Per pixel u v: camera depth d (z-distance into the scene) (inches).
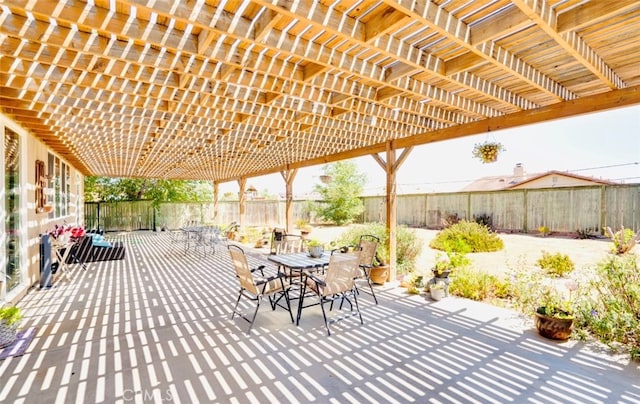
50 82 119.6
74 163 347.3
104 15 72.7
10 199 167.9
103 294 184.4
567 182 529.0
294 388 93.8
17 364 106.0
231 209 632.4
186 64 98.4
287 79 104.7
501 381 97.5
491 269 242.2
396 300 175.2
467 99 140.7
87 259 279.7
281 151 271.3
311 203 642.2
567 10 74.4
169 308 161.5
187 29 83.3
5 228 157.4
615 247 245.3
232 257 148.3
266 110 155.3
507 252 306.0
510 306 165.5
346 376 100.4
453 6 72.5
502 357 112.1
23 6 64.7
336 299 172.4
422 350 117.6
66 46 81.1
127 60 89.6
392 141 217.5
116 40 87.6
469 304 168.2
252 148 255.3
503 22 74.2
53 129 185.9
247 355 113.6
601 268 135.6
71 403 86.1
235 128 183.3
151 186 683.4
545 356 112.5
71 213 350.0
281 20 77.9
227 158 310.0
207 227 378.0
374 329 136.7
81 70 100.8
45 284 197.0
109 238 459.5
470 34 79.6
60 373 100.8
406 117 164.1
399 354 114.7
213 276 228.8
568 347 119.0
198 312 156.0
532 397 89.5
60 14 67.9
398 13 70.9
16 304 165.6
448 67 100.7
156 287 199.6
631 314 118.4
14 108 142.3
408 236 252.2
